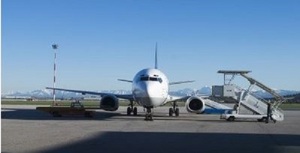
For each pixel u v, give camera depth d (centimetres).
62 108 4178
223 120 3803
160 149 1733
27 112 5116
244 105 3834
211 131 2588
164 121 3525
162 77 3769
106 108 4159
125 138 2138
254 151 1703
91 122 3288
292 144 1947
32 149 1683
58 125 2950
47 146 1784
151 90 3516
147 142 1975
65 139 2061
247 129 2784
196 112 3959
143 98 3534
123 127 2814
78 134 2311
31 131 2469
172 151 1680
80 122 3278
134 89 3700
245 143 1972
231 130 2681
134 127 2823
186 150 1711
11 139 2039
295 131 2669
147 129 2673
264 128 2892
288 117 4625
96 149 1711
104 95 4231
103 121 3425
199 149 1744
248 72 3900
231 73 3959
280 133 2517
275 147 1831
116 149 1720
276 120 3703
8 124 3020
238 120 3841
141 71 3825
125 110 6006
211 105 4609
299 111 6750
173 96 4194
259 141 2064
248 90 3906
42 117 3994
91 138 2119
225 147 1817
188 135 2322
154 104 3575
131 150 1695
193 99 3962
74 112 4188
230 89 3878
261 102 3841
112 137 2180
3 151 1616
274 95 3897
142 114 4738
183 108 7844
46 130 2539
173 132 2489
